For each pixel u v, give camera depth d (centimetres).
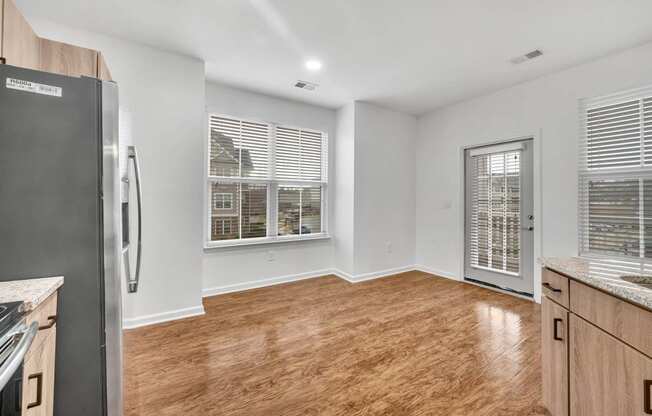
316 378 184
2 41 130
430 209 444
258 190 379
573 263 150
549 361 148
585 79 283
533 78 320
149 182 259
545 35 238
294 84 343
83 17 216
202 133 284
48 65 171
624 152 260
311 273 419
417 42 250
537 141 318
